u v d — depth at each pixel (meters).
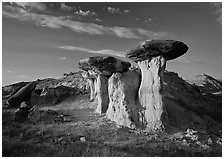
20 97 44.19
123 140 25.03
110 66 35.12
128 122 29.47
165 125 29.03
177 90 45.47
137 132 27.77
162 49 29.62
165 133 27.95
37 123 31.25
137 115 30.31
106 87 37.75
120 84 32.38
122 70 34.72
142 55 31.30
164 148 22.95
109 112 33.19
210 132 30.64
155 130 28.41
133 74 34.16
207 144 25.55
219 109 43.09
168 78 49.16
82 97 50.03
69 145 21.12
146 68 31.61
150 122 29.39
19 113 32.81
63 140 23.58
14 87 54.91
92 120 33.19
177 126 30.41
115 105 32.19
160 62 30.39
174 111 34.91
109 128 28.78
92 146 21.20
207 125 33.59
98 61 35.06
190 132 28.12
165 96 39.47
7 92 52.31
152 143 24.33
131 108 30.56
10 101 42.34
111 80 33.22
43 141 22.94
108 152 19.42
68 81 68.25
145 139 25.53
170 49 29.34
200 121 34.22
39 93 51.06
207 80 68.62
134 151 21.38
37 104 46.09
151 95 30.41
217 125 35.50
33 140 22.92
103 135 26.47
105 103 37.41
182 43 29.64
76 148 20.12
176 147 23.44
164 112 29.59
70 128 28.92
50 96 48.94
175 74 54.41
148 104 30.42
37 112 34.28
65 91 51.91
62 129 28.41
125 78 33.50
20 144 20.02
